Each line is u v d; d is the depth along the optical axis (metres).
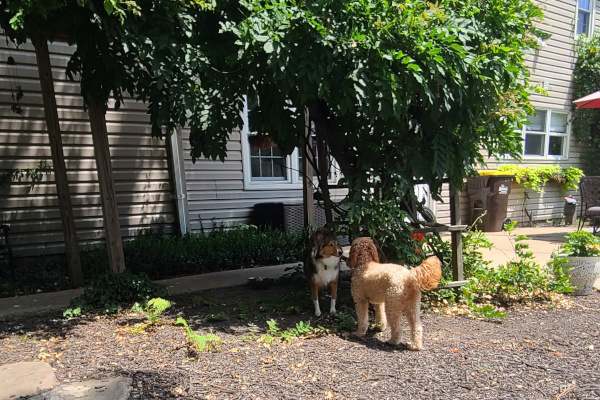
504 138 3.96
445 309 3.81
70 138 5.95
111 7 2.55
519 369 2.60
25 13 2.78
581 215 8.19
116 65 3.60
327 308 3.80
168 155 6.68
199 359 2.71
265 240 6.19
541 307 3.94
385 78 2.96
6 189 5.59
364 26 3.13
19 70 5.60
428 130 3.65
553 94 10.65
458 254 4.02
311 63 2.93
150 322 3.47
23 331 3.36
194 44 3.50
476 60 3.13
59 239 5.93
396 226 3.74
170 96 3.26
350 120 3.74
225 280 5.02
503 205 8.86
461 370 2.57
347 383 2.40
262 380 2.43
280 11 2.94
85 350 2.90
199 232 6.85
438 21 3.22
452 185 3.76
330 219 4.37
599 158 11.44
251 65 3.25
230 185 7.16
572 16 10.71
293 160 7.81
